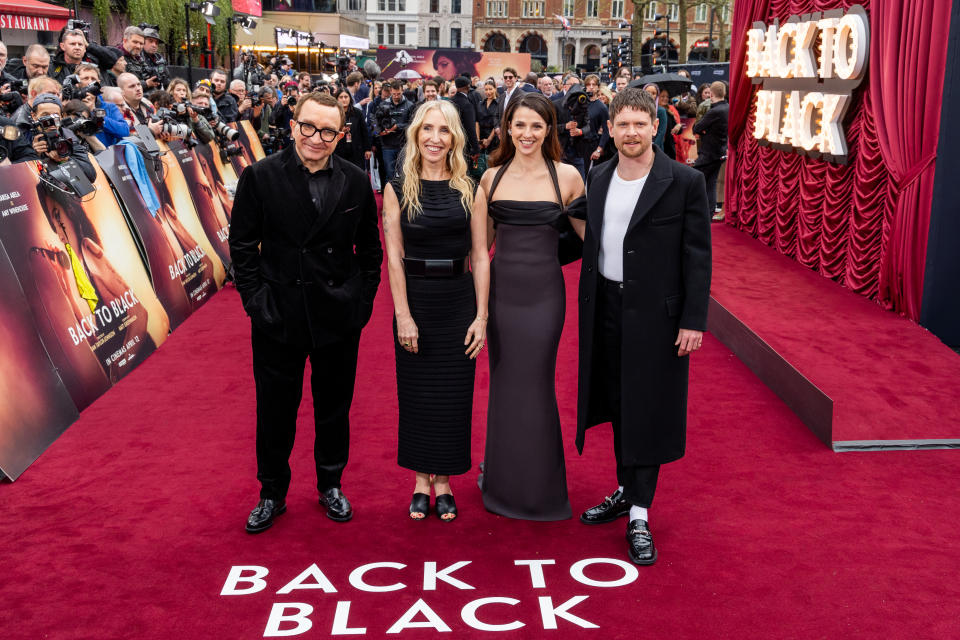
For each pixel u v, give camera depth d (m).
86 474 3.78
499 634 2.62
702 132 9.69
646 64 36.09
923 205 5.57
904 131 5.70
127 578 2.94
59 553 3.10
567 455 4.08
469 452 3.38
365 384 4.99
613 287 3.18
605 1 70.69
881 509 3.48
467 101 10.17
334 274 3.16
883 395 4.51
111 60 7.48
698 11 68.50
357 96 14.19
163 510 3.45
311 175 3.10
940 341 5.33
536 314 3.29
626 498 3.24
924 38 5.41
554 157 3.28
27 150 4.98
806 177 7.48
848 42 6.45
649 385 3.12
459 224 3.21
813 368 4.84
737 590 2.88
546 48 72.81
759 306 6.09
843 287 6.74
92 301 4.94
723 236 9.27
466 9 72.12
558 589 2.89
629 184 3.12
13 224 4.33
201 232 7.22
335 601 2.80
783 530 3.30
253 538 3.23
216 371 5.20
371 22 72.38
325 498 3.44
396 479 3.77
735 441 4.18
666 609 2.76
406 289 3.29
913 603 2.79
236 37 27.50
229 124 9.16
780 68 7.87
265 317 3.10
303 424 4.40
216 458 3.96
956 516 3.42
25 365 4.11
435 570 3.01
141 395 4.78
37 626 2.65
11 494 3.58
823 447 4.11
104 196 5.47
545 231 3.26
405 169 3.21
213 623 2.68
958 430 4.20
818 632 2.63
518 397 3.34
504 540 3.24
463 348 3.30
